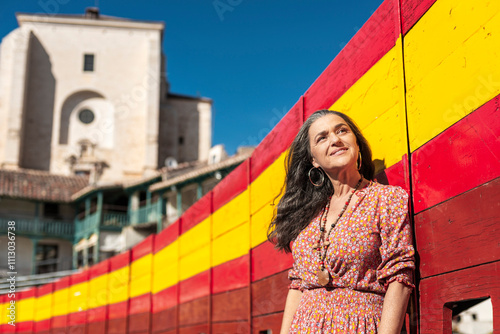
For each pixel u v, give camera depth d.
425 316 2.53
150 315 9.80
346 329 2.37
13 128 47.72
